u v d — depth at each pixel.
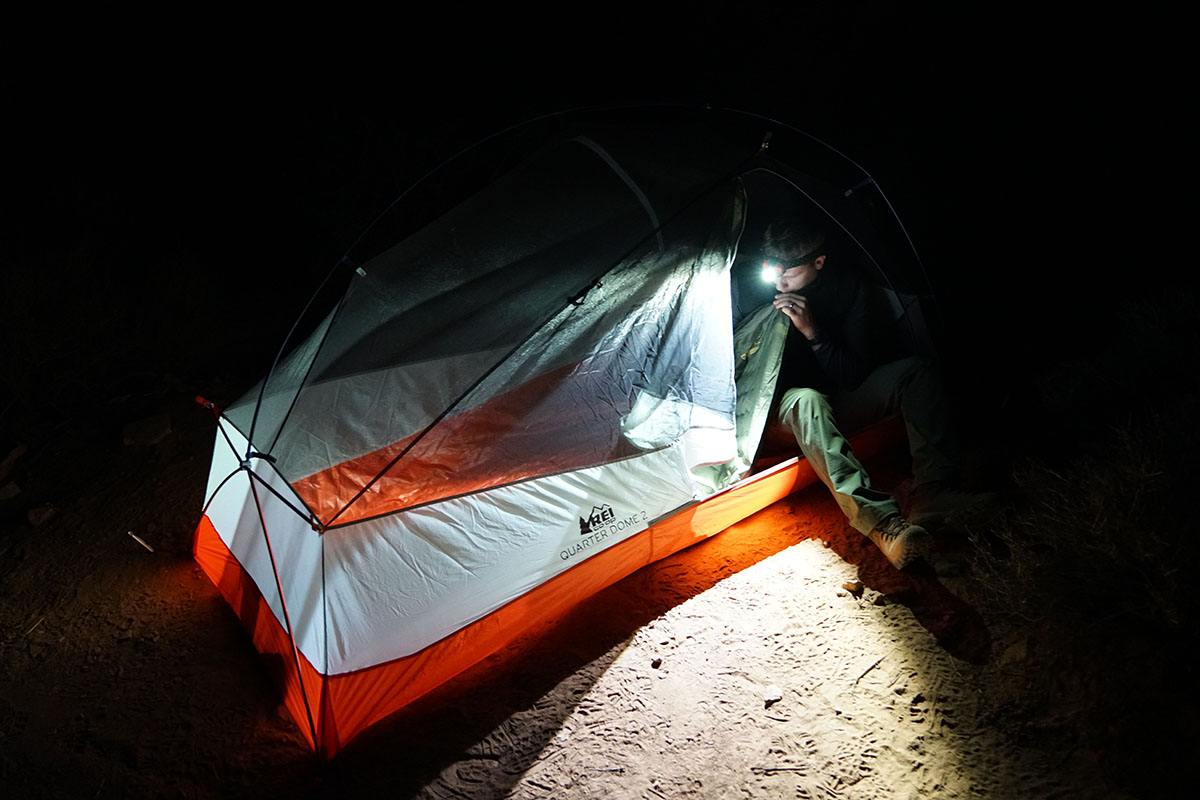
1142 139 5.61
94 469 3.87
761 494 3.27
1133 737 2.20
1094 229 5.07
